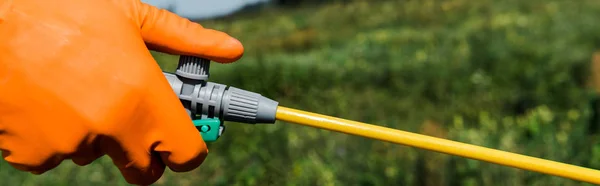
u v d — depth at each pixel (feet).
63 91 4.15
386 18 18.43
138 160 4.37
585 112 12.96
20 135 4.21
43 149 4.20
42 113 4.15
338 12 18.34
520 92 13.67
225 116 4.66
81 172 10.36
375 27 17.88
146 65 4.30
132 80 4.21
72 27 4.28
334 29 17.49
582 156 11.42
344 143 11.25
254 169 10.59
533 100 13.48
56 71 4.17
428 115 12.82
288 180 10.41
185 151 4.39
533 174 10.38
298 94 12.99
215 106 4.61
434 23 18.45
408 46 15.76
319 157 10.92
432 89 13.60
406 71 13.94
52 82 4.16
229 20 14.93
